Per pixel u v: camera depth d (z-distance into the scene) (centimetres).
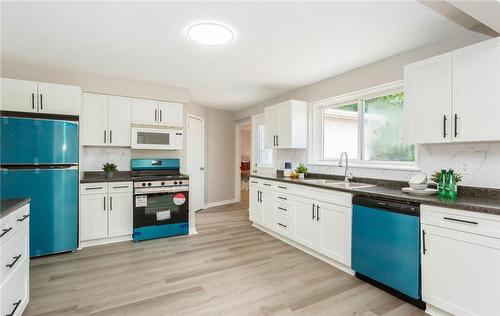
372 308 194
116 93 359
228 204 613
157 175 384
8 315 156
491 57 178
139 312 187
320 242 283
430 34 225
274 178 365
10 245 158
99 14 196
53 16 199
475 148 212
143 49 261
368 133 325
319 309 192
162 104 391
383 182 284
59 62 299
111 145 358
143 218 346
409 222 196
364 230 231
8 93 277
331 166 354
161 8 187
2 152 268
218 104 543
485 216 158
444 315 180
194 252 306
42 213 286
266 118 442
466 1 147
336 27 214
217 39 236
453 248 172
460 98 194
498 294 153
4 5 183
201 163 548
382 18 199
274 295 211
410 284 195
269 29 217
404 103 234
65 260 280
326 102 366
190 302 200
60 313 185
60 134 295
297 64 301
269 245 332
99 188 325
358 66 307
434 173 237
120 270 256
